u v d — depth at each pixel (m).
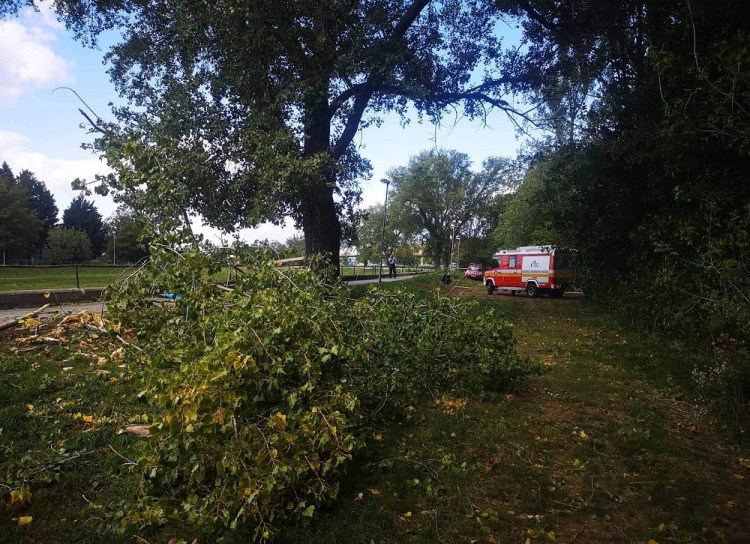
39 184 78.31
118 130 10.22
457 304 6.61
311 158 10.21
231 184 11.16
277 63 10.83
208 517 2.86
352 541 2.98
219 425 2.93
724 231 8.37
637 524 3.38
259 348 3.24
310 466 3.16
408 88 11.66
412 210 56.50
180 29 10.13
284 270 5.00
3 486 3.20
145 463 3.00
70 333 7.65
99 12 12.58
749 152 7.60
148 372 3.48
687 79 9.48
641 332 11.65
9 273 20.12
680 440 5.11
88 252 56.84
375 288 6.56
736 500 3.78
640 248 12.53
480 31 14.35
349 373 4.59
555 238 23.64
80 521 3.00
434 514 3.36
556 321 14.80
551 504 3.62
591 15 13.37
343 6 10.74
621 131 13.40
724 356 7.25
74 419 4.39
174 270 4.42
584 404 6.29
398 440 4.64
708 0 8.84
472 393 6.32
